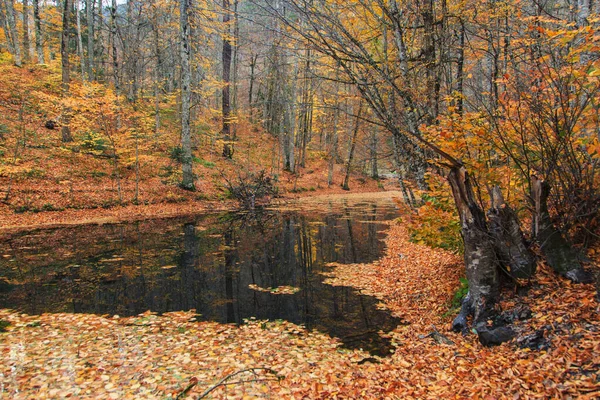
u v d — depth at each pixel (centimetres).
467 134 497
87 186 1664
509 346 373
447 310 529
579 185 416
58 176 1611
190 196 2005
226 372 389
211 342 472
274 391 349
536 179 429
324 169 3541
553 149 398
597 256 436
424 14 680
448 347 417
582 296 376
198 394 344
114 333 502
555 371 303
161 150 2372
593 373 284
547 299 397
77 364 406
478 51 727
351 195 2952
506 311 411
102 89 2048
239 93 4188
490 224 445
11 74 2080
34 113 1955
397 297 643
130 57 2398
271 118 3572
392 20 580
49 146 1772
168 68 2861
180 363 411
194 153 2644
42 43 2894
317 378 374
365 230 1398
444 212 568
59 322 543
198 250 1062
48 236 1195
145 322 546
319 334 502
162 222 1527
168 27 2348
